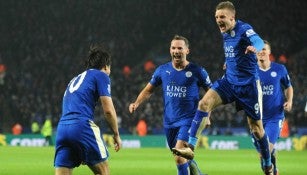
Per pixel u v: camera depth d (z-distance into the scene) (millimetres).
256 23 151375
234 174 50031
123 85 130250
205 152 89438
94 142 24250
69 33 157125
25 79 135375
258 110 29484
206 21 153250
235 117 112750
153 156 76000
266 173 32000
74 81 25359
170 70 33750
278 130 38250
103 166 24531
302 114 111375
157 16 160500
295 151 94938
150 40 158250
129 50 152625
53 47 152250
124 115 118812
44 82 134875
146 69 134750
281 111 38688
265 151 30984
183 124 33031
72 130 24109
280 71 38625
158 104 119500
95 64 25672
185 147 29312
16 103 124750
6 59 151750
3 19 159250
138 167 56781
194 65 33656
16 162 61125
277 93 38500
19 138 111250
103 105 24594
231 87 29078
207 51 142375
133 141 108750
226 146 104125
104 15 161625
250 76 28938
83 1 163375
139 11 161500
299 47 145500
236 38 28594
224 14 28469
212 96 29156
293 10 150000
